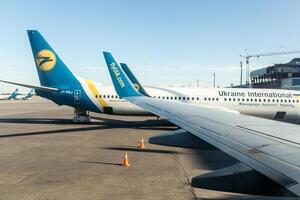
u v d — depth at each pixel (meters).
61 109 65.00
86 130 27.34
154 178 12.16
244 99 29.98
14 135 23.81
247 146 5.46
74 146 19.20
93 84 31.14
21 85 30.14
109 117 40.91
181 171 13.30
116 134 24.95
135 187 10.98
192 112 11.62
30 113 50.66
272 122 8.57
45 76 31.44
